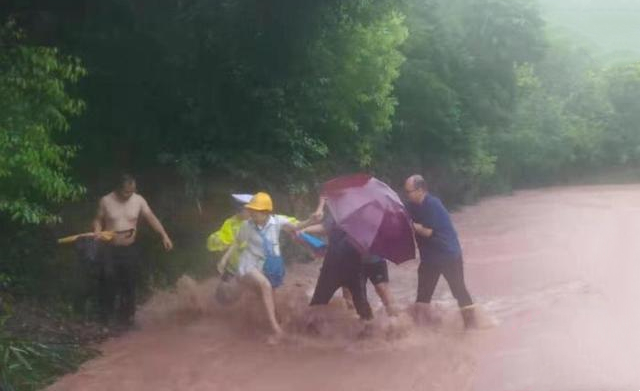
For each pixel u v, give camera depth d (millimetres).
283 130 17297
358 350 10516
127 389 9094
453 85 33875
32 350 9594
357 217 11047
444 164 31609
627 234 23531
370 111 21438
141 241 13484
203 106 15648
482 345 10750
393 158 27203
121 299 11398
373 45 20297
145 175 14594
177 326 11586
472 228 25797
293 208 17375
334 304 12234
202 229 14789
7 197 10125
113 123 14508
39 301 11188
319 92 18469
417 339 11000
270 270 11320
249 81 16703
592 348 10578
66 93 11797
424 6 31641
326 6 17188
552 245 21156
